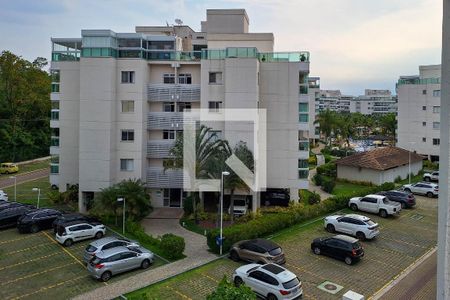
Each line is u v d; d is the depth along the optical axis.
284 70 37.00
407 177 55.00
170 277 22.17
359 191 40.50
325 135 100.69
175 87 36.94
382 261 25.03
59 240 27.45
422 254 26.41
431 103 66.81
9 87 66.69
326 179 49.25
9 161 65.69
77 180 38.09
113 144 35.66
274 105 37.28
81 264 24.12
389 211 34.97
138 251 23.91
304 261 24.80
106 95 34.91
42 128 73.06
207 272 22.92
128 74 35.91
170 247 24.80
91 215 32.09
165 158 37.38
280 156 37.66
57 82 37.81
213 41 41.06
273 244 24.25
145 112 36.69
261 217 31.03
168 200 38.25
